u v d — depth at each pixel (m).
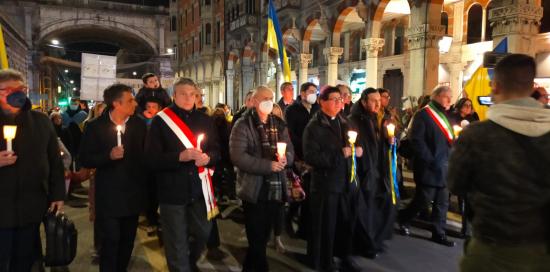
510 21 9.66
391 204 5.30
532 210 1.97
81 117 10.42
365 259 5.05
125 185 3.85
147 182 4.10
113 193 3.79
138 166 3.97
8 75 3.25
